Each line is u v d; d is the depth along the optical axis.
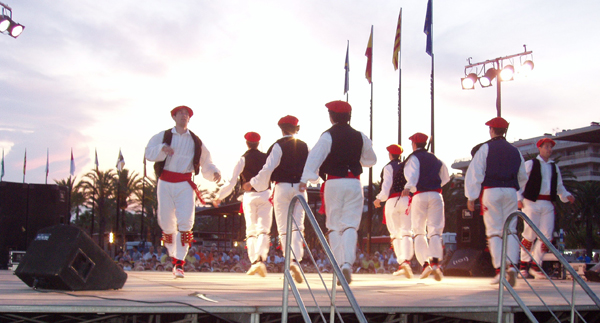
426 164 7.09
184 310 3.07
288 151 6.57
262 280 5.98
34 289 3.76
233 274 7.45
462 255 9.44
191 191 6.15
